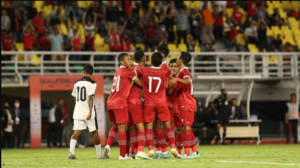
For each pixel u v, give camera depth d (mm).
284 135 77688
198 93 71875
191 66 73875
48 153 48219
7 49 73438
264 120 79188
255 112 79062
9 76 70750
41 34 76250
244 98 75312
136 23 84938
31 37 74438
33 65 74312
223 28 88250
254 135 66562
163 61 33188
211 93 72375
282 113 79562
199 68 74000
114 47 76375
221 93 65625
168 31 83188
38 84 66312
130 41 83312
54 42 74688
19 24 78250
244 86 72562
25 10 81312
